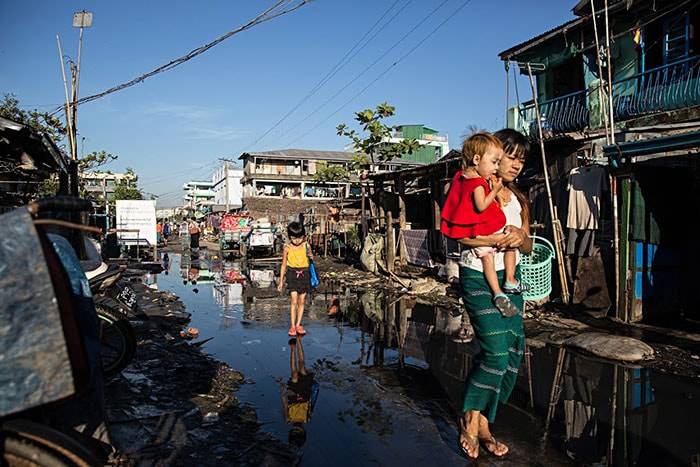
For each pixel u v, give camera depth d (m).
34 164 9.12
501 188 3.94
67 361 1.94
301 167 54.88
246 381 5.77
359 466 3.74
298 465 3.74
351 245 22.66
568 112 14.51
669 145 8.12
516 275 4.06
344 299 11.98
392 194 18.59
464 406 3.82
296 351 7.14
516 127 16.19
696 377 6.02
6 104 22.30
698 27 11.82
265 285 14.41
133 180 54.50
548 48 15.34
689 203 9.48
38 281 1.94
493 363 3.73
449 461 3.83
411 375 6.04
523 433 4.39
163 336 7.43
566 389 5.60
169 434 4.06
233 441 4.02
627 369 6.35
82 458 2.02
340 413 4.80
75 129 16.00
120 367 4.97
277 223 29.05
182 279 16.03
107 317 4.94
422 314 10.07
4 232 1.96
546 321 9.06
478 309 3.75
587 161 11.31
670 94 11.89
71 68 15.74
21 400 1.88
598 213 10.20
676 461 3.85
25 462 1.97
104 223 23.95
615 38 13.55
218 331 8.40
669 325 8.73
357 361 6.64
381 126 21.75
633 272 8.87
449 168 14.18
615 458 3.89
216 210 60.94
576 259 10.81
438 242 15.48
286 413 4.79
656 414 4.85
